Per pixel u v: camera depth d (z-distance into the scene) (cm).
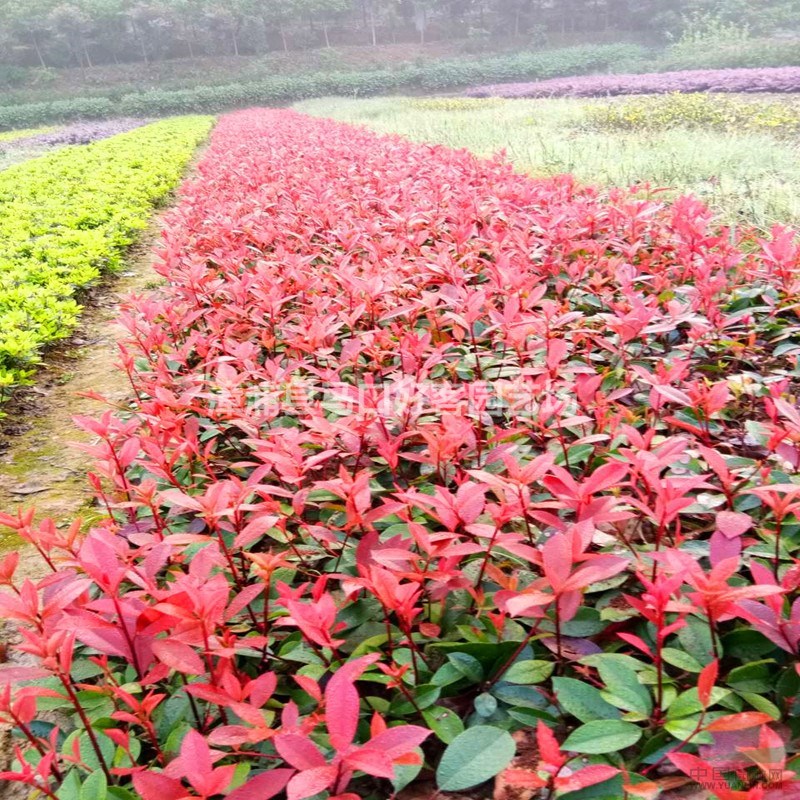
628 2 5162
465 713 153
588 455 223
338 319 330
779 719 137
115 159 1225
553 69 4088
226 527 208
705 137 962
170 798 106
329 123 1638
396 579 135
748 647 154
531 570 187
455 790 129
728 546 148
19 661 188
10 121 3844
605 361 307
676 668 158
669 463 168
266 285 345
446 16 5931
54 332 450
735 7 4188
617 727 134
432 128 1436
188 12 5109
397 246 410
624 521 204
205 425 256
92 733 136
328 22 5853
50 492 284
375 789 139
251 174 771
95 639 133
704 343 300
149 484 187
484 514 194
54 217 732
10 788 146
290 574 189
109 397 384
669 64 3206
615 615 164
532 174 784
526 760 142
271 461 192
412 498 156
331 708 107
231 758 141
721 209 568
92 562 134
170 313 338
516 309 264
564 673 159
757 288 351
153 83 4831
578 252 410
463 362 297
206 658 135
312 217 500
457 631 167
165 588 185
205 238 485
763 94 1825
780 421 232
